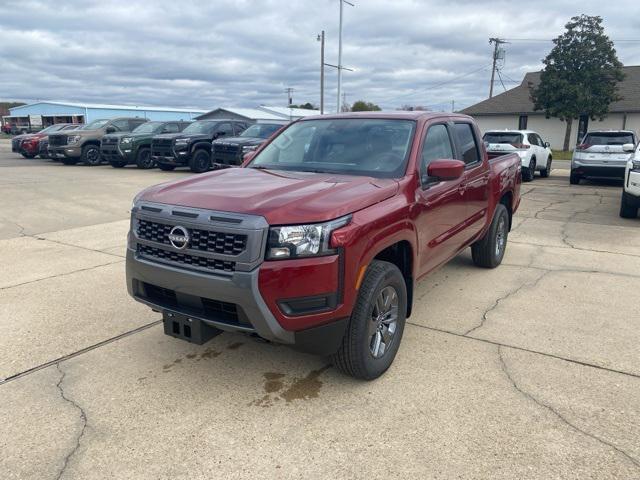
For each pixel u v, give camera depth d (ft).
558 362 12.28
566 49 93.09
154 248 10.72
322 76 125.08
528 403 10.48
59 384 11.29
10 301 16.40
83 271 19.76
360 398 10.74
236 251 9.48
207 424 9.84
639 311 15.57
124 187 45.62
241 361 12.42
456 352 12.84
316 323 9.72
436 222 13.65
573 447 9.07
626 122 106.73
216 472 8.52
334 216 9.71
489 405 10.43
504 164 20.33
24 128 219.82
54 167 67.62
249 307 9.43
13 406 10.41
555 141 116.06
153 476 8.43
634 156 31.42
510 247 24.16
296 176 12.51
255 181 11.86
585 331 14.08
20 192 41.96
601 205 37.68
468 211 16.29
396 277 11.44
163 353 12.83
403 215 11.57
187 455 8.93
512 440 9.28
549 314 15.38
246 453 8.98
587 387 11.10
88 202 37.17
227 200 10.14
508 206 21.39
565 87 92.38
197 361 12.41
